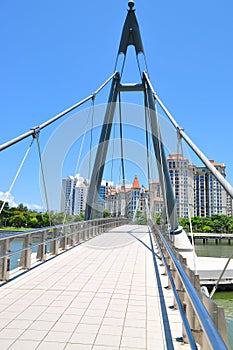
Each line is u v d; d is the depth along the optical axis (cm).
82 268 845
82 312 487
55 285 648
